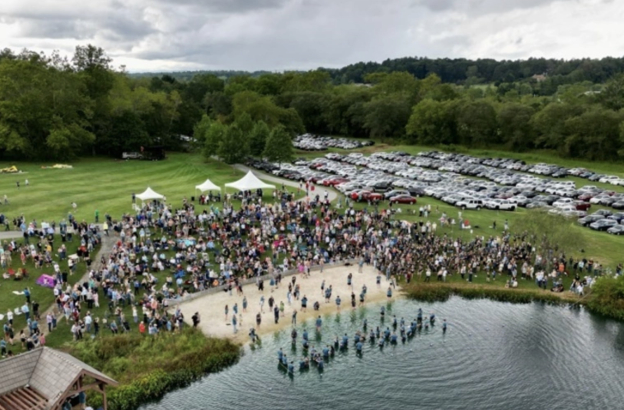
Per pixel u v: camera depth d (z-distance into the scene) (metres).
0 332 45.19
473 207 87.19
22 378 30.88
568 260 67.00
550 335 51.25
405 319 53.75
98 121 125.44
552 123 146.12
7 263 55.09
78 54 132.38
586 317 55.69
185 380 42.28
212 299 55.38
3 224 65.62
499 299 59.50
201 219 69.25
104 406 33.12
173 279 57.09
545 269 65.19
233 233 67.56
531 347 48.69
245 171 112.50
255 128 121.06
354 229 72.06
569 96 180.00
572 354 47.66
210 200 81.06
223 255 62.31
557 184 105.12
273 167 114.00
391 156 144.38
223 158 114.31
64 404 31.70
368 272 64.25
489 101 177.12
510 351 47.84
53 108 116.00
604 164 133.38
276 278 59.75
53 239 62.12
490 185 103.81
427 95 198.62
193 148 144.12
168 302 52.69
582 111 143.75
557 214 66.62
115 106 130.00
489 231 75.88
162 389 40.91
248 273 59.56
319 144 169.50
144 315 48.94
